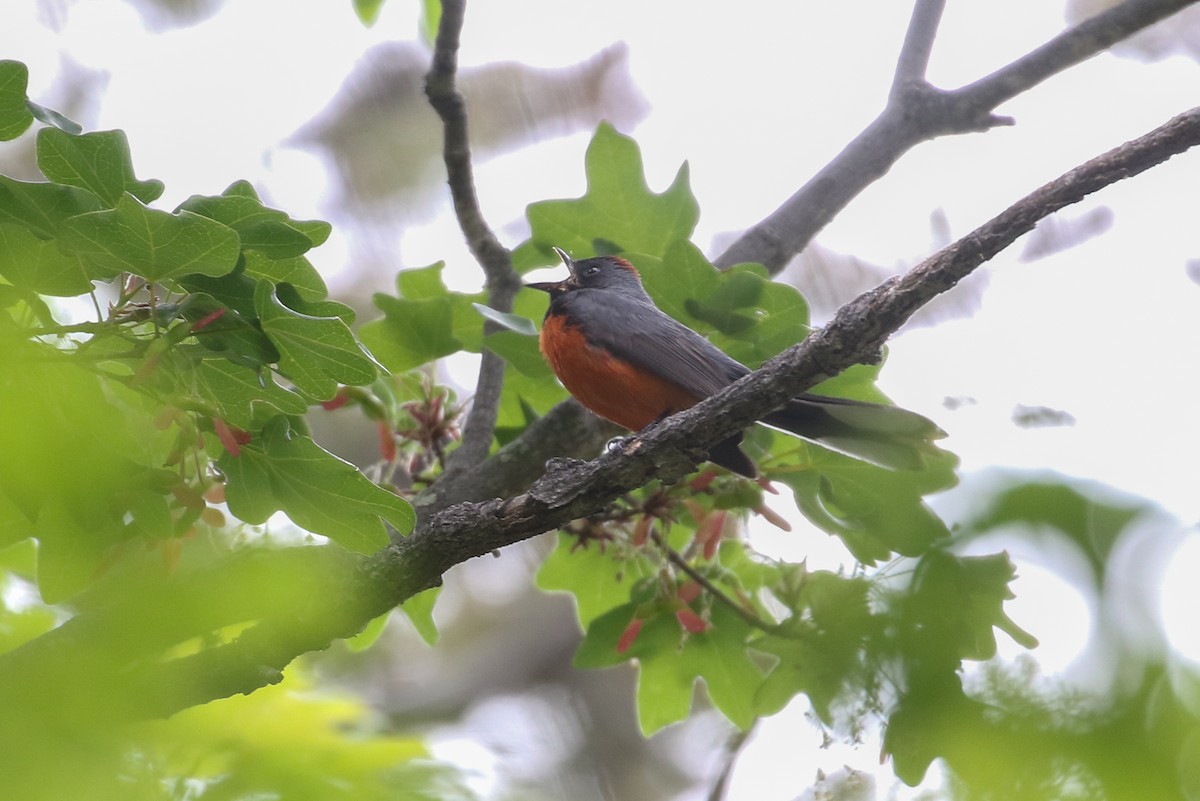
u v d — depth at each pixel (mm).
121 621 4219
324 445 17797
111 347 6285
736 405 6891
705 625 8891
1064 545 4285
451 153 10000
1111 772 3820
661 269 8789
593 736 18125
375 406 9438
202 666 6223
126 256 5547
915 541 8531
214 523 7258
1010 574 6730
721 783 8781
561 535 10430
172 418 6078
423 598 9852
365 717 6668
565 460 7301
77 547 6719
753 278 8664
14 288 5797
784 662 8289
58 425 4840
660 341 9875
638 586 9477
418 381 10258
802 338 8836
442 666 18547
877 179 11094
